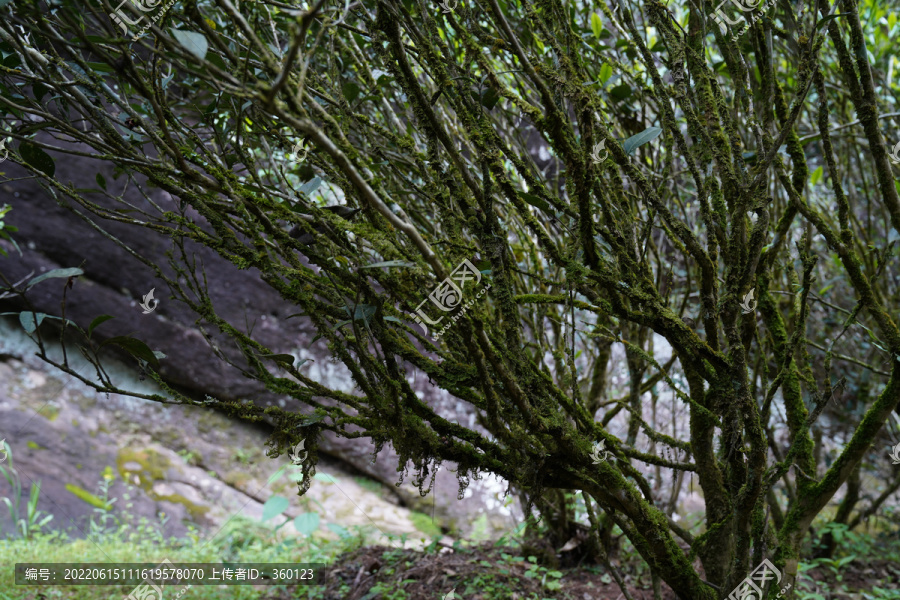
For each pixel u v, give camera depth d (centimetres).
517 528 299
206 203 115
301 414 124
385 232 110
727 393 123
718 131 127
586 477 126
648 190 121
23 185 415
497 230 115
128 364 439
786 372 136
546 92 105
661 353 338
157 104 86
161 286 431
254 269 436
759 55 136
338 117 131
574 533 275
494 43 111
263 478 420
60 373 424
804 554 303
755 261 118
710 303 124
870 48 267
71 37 120
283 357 121
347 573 295
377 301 111
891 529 346
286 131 168
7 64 122
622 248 122
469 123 114
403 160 168
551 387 130
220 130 160
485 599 242
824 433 353
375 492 430
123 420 422
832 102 269
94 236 424
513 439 118
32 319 111
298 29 65
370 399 117
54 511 370
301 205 126
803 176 141
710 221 122
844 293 337
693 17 134
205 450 426
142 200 423
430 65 111
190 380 436
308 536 326
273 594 282
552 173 233
